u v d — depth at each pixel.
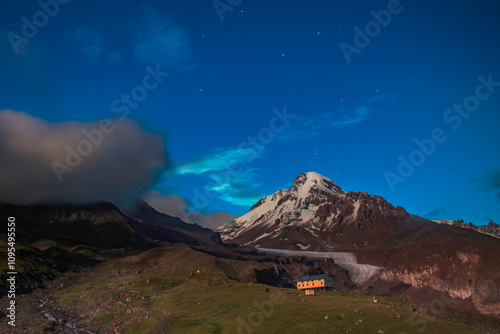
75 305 135.25
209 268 178.38
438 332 72.81
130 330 100.88
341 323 81.38
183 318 100.50
